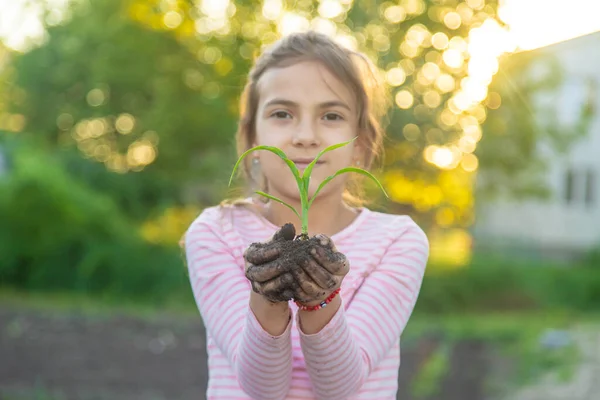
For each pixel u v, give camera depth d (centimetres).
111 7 1664
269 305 181
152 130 1655
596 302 1447
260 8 1532
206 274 216
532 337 1027
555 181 2166
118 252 1337
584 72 1769
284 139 217
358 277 215
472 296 1405
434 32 1478
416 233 225
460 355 894
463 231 1725
